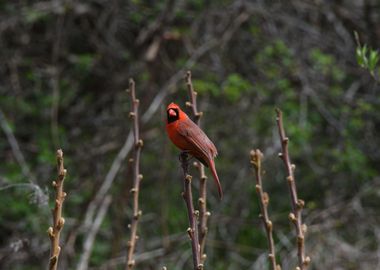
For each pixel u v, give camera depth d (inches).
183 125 233.6
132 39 600.4
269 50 545.6
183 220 549.6
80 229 497.7
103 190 482.6
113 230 516.4
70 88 579.5
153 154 560.4
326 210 526.9
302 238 179.0
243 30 602.2
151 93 557.0
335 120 556.4
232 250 543.8
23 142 558.3
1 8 561.3
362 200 565.6
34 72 566.6
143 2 580.1
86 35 596.1
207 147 231.9
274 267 183.2
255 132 560.4
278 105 547.8
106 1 577.0
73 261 488.1
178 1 567.5
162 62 574.2
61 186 153.7
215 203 551.8
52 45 581.0
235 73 559.5
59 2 555.8
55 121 527.8
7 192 475.5
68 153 555.2
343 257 503.5
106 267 470.6
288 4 598.2
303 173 569.9
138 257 490.0
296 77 574.9
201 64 568.7
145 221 546.0
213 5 573.6
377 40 594.6
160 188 535.2
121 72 583.2
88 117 582.6
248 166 556.4
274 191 566.9
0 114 509.4
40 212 470.3
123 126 563.2
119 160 489.1
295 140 535.5
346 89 600.1
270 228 184.7
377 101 557.9
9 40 575.2
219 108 568.7
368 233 544.4
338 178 566.6
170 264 512.1
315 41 594.6
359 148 573.9
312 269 499.5
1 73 569.9
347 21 607.8
